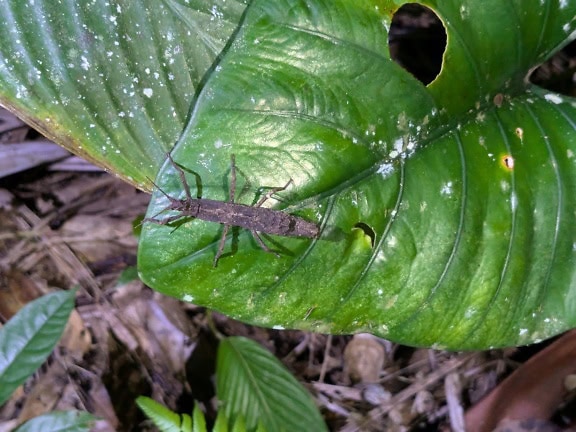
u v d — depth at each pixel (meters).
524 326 0.16
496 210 0.15
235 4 0.18
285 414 0.20
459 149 0.15
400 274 0.15
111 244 0.23
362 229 0.14
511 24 0.15
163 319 0.23
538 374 0.20
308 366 0.24
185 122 0.17
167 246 0.14
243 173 0.14
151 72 0.17
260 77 0.14
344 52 0.14
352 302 0.15
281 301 0.14
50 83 0.17
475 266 0.15
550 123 0.16
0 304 0.21
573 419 0.20
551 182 0.15
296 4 0.14
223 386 0.21
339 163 0.14
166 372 0.22
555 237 0.15
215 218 0.14
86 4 0.17
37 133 0.23
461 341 0.15
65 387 0.21
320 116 0.14
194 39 0.17
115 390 0.21
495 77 0.15
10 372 0.16
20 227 0.22
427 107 0.15
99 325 0.22
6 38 0.16
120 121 0.17
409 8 0.25
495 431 0.20
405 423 0.23
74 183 0.24
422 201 0.14
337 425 0.23
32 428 0.16
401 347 0.24
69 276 0.22
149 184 0.18
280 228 0.13
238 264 0.14
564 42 0.16
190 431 0.17
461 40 0.15
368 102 0.14
